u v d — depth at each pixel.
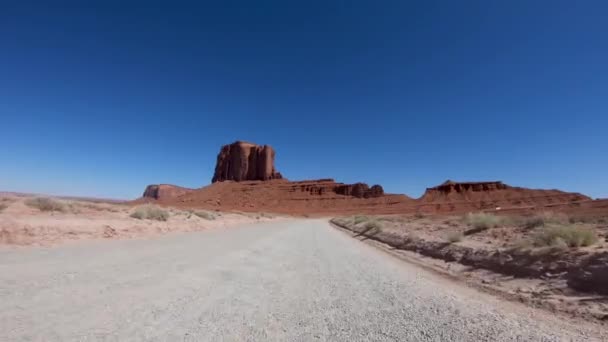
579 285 6.79
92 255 9.55
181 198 162.38
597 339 4.31
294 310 5.52
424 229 22.02
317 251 15.42
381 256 14.63
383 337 4.29
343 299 6.39
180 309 5.14
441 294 6.95
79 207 20.56
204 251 12.35
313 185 198.50
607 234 10.86
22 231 11.32
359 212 149.50
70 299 5.21
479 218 18.22
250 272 8.88
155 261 9.34
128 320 4.46
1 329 3.83
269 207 162.25
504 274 8.93
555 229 9.85
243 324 4.66
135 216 21.64
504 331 4.54
